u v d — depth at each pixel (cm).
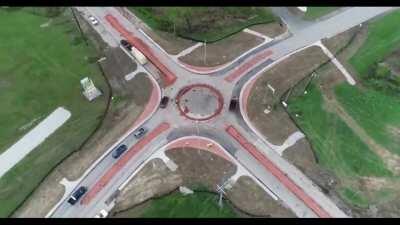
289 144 9500
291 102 10275
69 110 10275
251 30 12031
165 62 11231
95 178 9062
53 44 11756
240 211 8469
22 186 8969
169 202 8625
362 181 8894
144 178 9012
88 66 11200
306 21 12275
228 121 9938
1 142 9700
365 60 11200
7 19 12456
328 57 11269
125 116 10106
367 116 9988
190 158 9288
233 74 10919
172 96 10475
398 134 9650
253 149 9425
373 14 12450
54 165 9269
